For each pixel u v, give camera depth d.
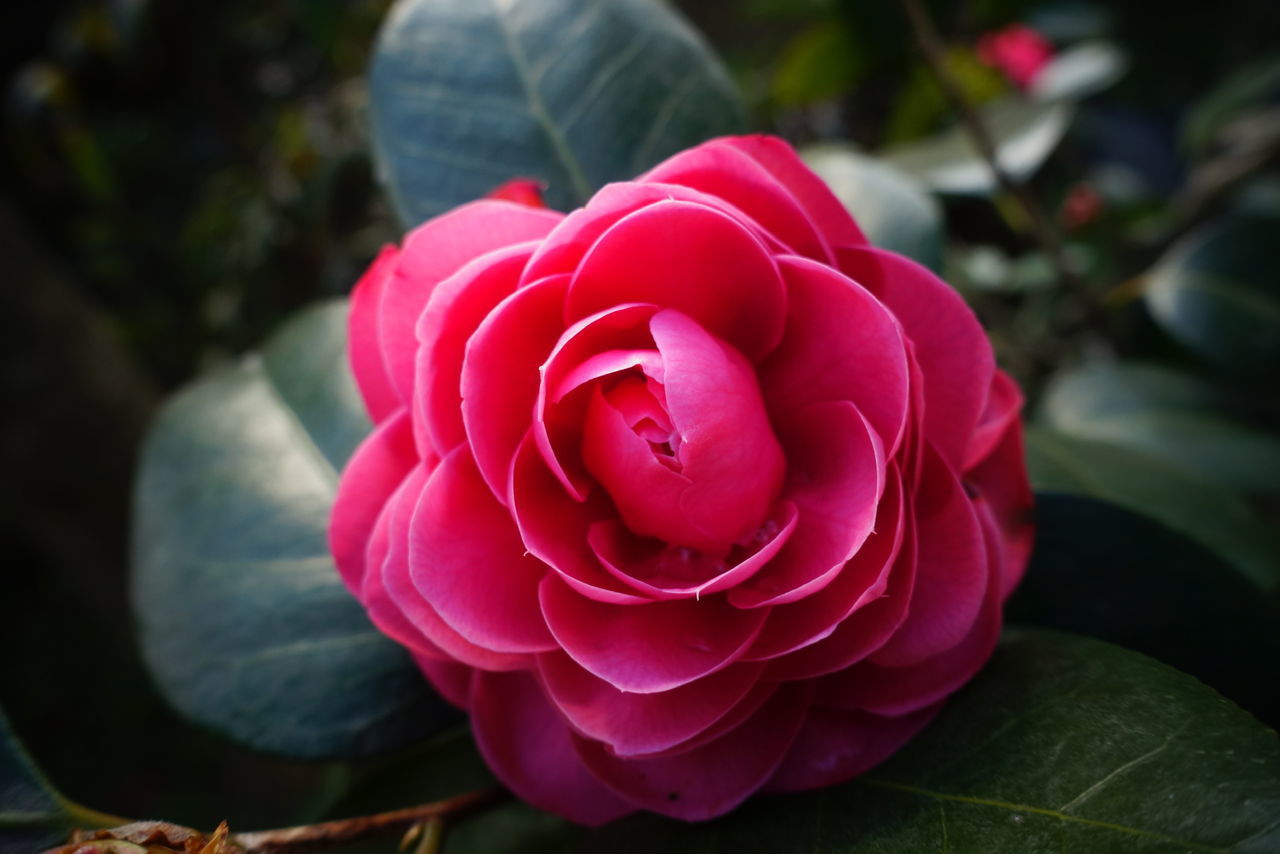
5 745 0.29
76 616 0.81
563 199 0.33
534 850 0.33
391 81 0.33
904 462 0.27
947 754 0.28
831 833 0.28
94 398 0.70
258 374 0.37
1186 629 0.31
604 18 0.33
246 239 0.77
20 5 1.29
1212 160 0.65
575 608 0.27
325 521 0.34
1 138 1.19
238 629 0.33
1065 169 0.65
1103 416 0.45
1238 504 0.36
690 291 0.27
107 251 1.10
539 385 0.27
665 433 0.27
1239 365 0.44
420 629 0.27
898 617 0.27
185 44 0.85
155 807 0.75
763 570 0.27
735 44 1.05
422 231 0.28
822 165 0.35
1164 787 0.26
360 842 0.29
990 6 0.59
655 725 0.27
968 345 0.28
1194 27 0.82
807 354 0.28
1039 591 0.32
